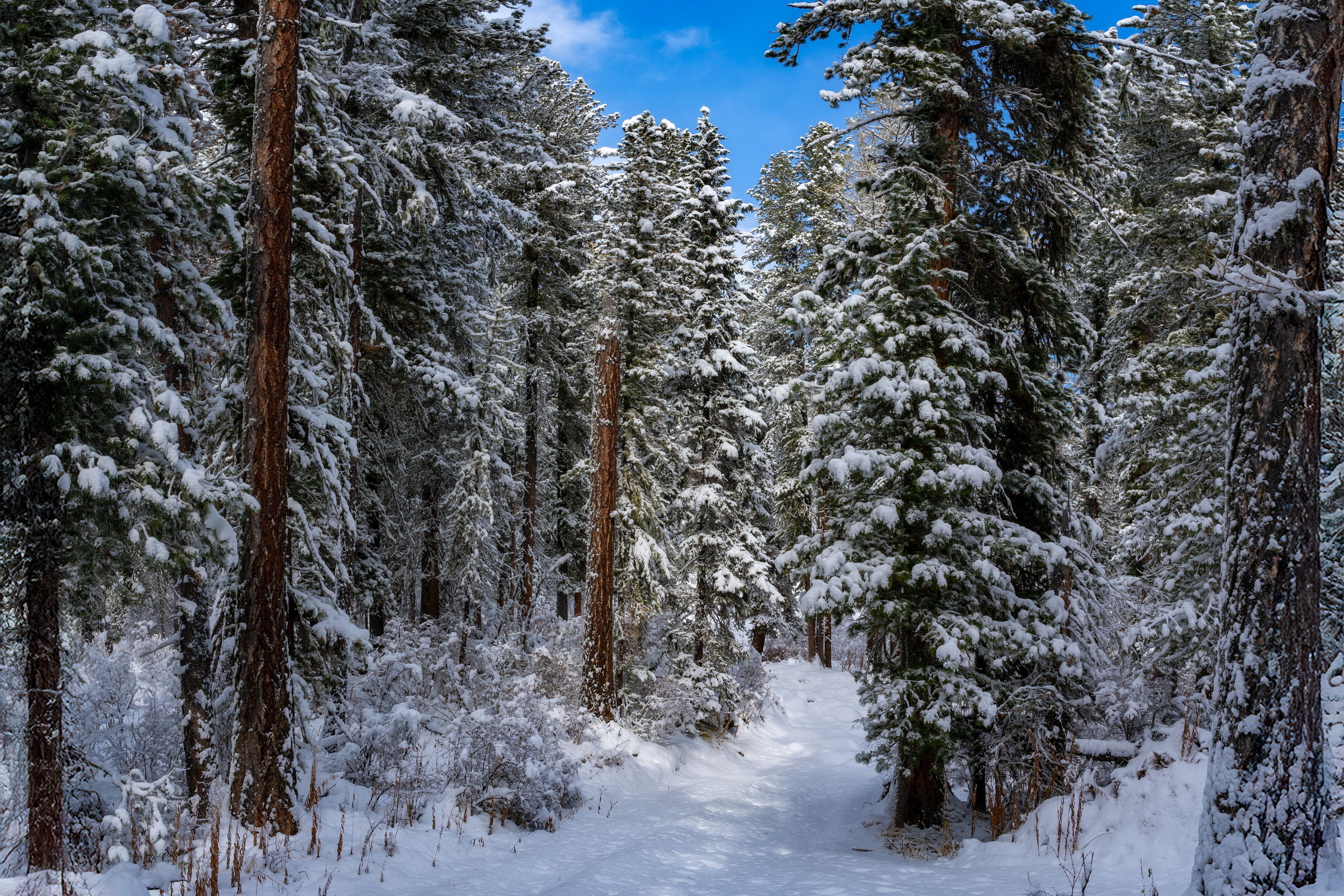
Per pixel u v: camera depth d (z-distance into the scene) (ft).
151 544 25.32
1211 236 47.16
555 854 32.07
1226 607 21.22
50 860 25.13
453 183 48.57
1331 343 31.12
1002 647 36.47
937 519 37.78
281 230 29.63
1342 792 24.47
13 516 26.40
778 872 31.48
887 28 43.19
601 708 56.90
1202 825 20.99
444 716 48.26
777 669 103.86
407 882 25.17
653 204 65.05
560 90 74.08
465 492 60.64
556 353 76.38
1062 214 45.27
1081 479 51.26
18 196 25.21
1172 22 53.36
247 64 31.53
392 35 49.83
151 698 41.65
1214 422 43.14
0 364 25.79
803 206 94.73
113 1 28.50
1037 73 43.65
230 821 26.58
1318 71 21.13
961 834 39.17
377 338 47.34
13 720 26.20
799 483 40.75
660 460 66.39
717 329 73.67
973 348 38.50
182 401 30.50
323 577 34.76
